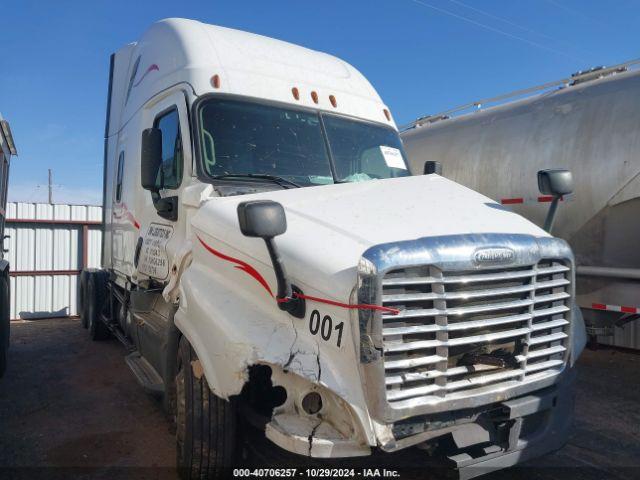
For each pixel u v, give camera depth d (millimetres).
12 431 4930
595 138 6734
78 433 4879
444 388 2805
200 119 4254
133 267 5516
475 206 3566
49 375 6852
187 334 3391
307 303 2898
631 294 6512
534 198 7293
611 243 6578
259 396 3342
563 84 7750
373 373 2637
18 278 12172
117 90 7098
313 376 2738
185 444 3457
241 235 3326
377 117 5164
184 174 4199
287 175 4320
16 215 12062
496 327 3018
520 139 7605
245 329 2996
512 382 3057
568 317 3322
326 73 5129
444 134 8922
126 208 5980
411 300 2732
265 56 4863
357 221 3188
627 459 4301
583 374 6613
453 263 2809
